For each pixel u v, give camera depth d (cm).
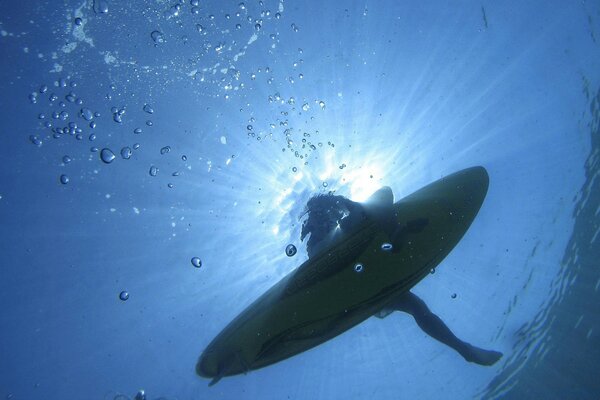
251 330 271
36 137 339
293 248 281
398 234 273
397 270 267
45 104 332
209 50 358
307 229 288
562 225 486
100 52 332
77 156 351
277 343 266
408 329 417
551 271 495
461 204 297
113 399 371
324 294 264
